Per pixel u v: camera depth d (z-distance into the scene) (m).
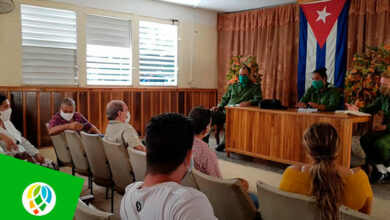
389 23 5.02
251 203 1.61
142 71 5.98
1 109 3.16
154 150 0.95
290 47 6.11
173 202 0.86
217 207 1.69
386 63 4.52
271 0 5.96
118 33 5.62
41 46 4.86
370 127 4.91
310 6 5.77
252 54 6.60
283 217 1.44
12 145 2.96
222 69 7.09
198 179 1.71
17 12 4.62
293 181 1.52
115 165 2.54
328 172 1.38
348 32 5.45
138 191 0.96
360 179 1.48
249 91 5.02
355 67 4.71
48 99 4.91
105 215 1.01
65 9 5.01
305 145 1.50
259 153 4.16
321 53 5.73
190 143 0.98
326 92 4.33
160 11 6.11
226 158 4.57
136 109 5.89
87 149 2.84
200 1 6.11
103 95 5.48
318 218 1.32
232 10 6.81
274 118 3.97
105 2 5.41
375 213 2.69
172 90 6.36
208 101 7.03
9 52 4.60
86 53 5.29
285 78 6.18
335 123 3.41
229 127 4.52
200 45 6.80
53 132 3.53
